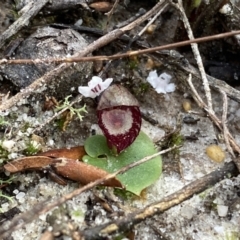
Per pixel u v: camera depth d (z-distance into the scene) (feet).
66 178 0.81
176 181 0.84
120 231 0.74
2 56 0.86
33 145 0.82
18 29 0.88
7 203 0.80
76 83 0.85
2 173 0.81
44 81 0.82
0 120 0.83
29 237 0.78
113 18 0.96
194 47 0.87
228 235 0.80
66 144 0.85
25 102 0.85
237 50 0.93
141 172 0.81
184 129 0.89
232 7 0.92
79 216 0.78
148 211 0.75
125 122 0.83
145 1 0.98
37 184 0.81
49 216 0.77
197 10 0.91
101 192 0.81
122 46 0.91
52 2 0.90
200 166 0.86
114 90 0.82
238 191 0.83
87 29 0.90
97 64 0.89
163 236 0.79
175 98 0.91
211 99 0.86
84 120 0.87
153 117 0.90
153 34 0.95
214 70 0.92
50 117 0.85
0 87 0.86
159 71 0.93
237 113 0.90
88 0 0.92
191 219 0.81
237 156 0.80
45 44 0.86
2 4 0.92
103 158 0.82
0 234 0.71
